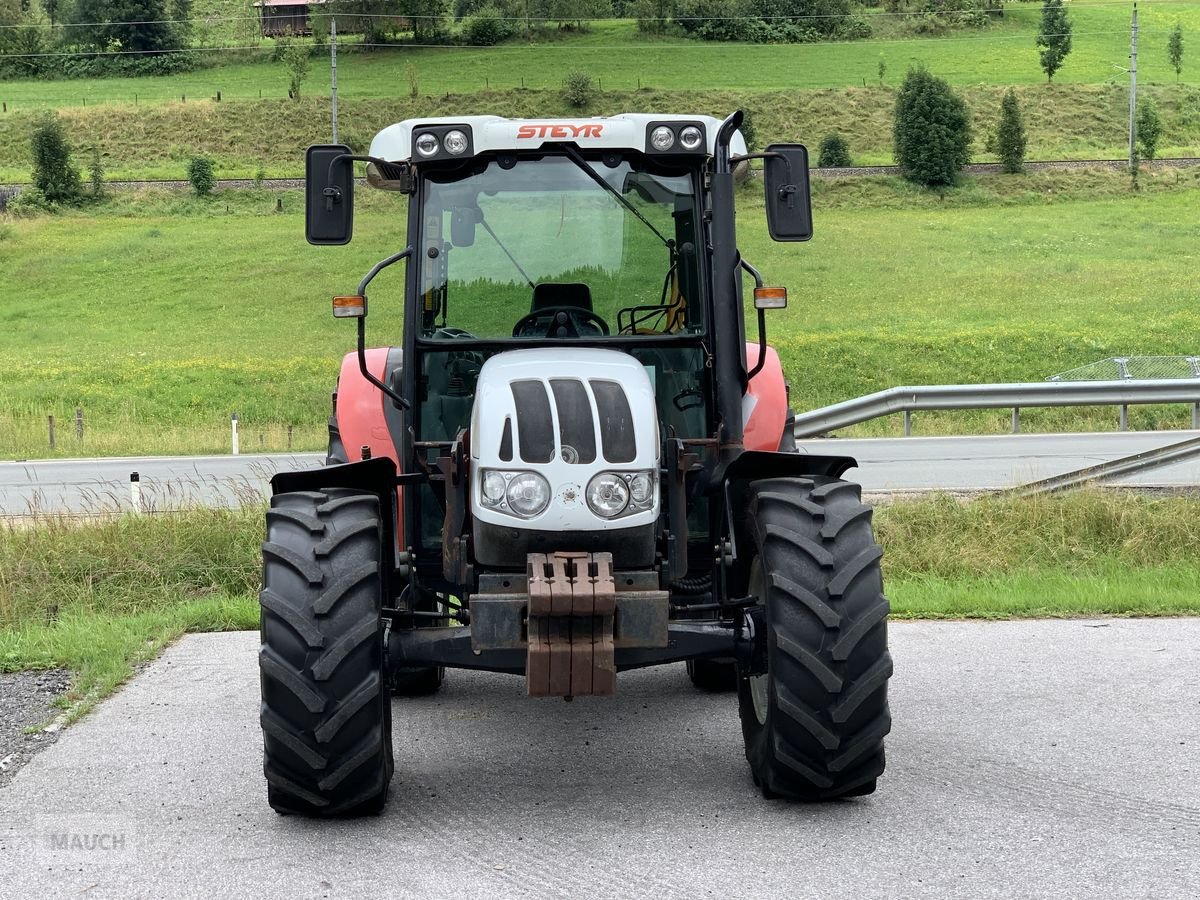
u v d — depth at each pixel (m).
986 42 141.88
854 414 16.45
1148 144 85.25
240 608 8.33
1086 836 4.27
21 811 4.72
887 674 4.50
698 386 5.43
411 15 149.25
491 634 4.43
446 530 4.89
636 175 5.42
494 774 5.18
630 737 5.71
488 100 115.88
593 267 5.42
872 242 61.78
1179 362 25.44
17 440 25.05
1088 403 17.34
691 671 6.54
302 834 4.47
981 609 8.05
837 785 4.59
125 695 6.40
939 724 5.66
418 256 5.40
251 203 78.31
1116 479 11.73
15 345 45.06
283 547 4.59
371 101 113.12
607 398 4.66
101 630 7.79
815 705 4.47
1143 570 9.49
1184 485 11.51
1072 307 42.41
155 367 37.41
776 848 4.23
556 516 4.48
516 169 5.41
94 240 67.50
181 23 148.38
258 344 43.28
